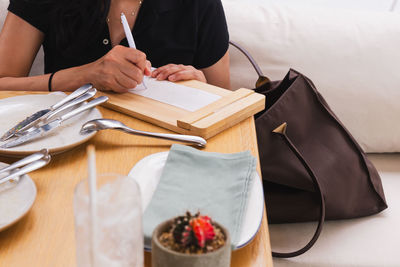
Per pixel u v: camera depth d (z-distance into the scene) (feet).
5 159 2.68
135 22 4.71
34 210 2.18
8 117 3.12
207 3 4.93
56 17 4.40
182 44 4.95
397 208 4.60
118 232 1.39
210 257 1.50
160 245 1.54
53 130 2.88
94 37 4.55
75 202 1.37
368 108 5.35
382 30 5.51
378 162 5.46
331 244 4.02
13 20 4.53
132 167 2.56
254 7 5.67
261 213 2.15
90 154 1.29
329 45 5.40
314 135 4.37
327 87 5.32
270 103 4.64
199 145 2.80
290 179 3.99
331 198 4.11
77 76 3.76
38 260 1.89
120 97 3.46
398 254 3.96
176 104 3.34
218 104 3.25
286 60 5.37
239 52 5.45
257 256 2.00
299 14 5.60
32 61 4.75
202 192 2.22
